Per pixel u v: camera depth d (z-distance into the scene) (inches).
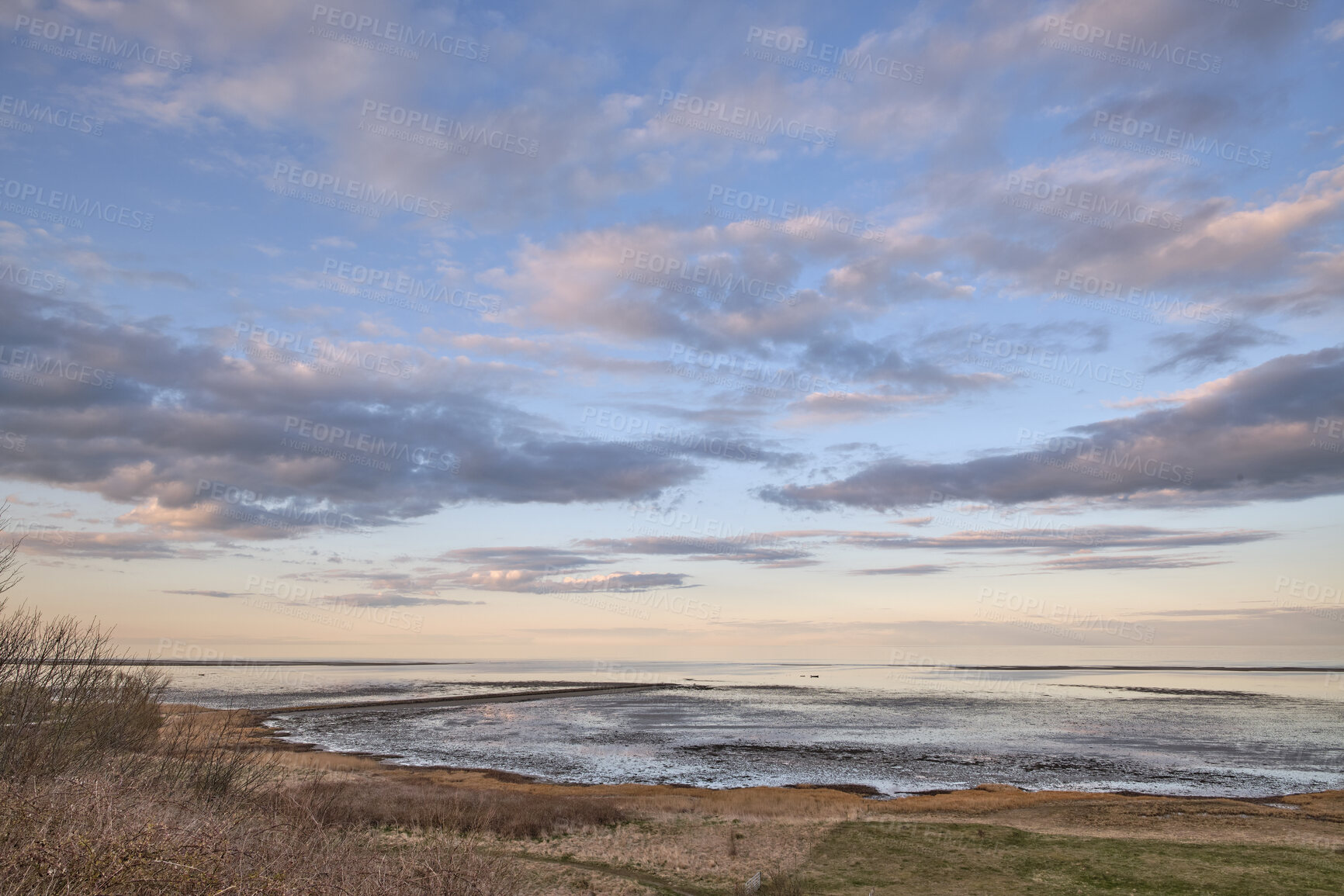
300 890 344.5
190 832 359.9
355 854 451.5
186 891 308.2
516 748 2460.6
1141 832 1063.6
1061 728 3083.2
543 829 934.4
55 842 308.7
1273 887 716.7
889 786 1782.7
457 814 922.1
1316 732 2888.8
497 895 436.5
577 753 2330.2
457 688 5999.0
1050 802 1483.8
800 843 890.1
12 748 507.2
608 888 650.8
